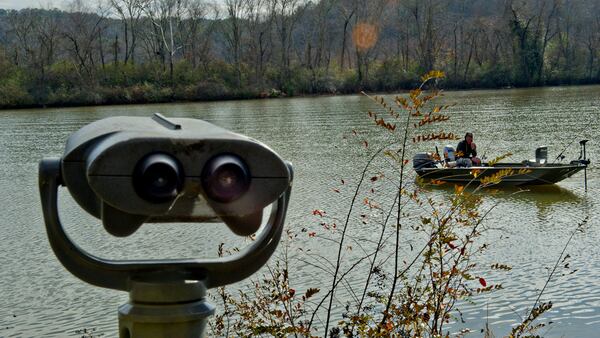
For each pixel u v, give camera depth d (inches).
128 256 542.0
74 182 88.1
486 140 1248.2
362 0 3636.8
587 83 3634.4
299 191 792.9
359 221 591.5
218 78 3257.9
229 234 580.1
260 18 3555.6
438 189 734.5
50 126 1947.6
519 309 400.2
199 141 80.7
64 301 457.1
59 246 89.6
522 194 759.7
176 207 83.4
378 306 356.5
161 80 3238.2
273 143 1339.8
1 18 4200.3
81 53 3442.4
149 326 87.3
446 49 3644.2
